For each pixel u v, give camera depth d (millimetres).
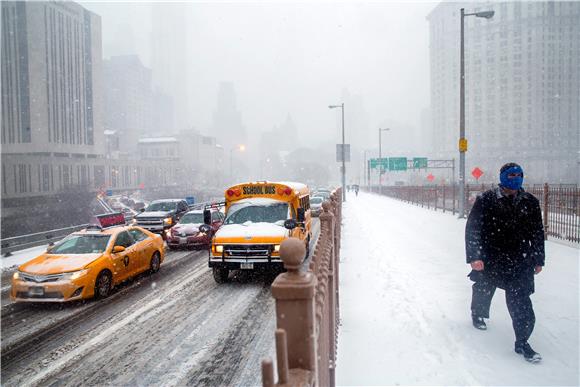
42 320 7441
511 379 4234
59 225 70562
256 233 9773
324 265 3629
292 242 2449
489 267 4926
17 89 103250
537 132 171625
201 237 15578
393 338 5434
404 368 4570
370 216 26094
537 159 171250
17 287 8148
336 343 5129
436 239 14703
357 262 10750
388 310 6586
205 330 6723
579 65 172000
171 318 7379
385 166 70438
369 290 7863
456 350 4977
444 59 196625
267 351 5820
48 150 105875
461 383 4191
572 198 13734
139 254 10484
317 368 2596
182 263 12914
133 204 68188
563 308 6359
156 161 133875
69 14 115938
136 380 5039
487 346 5055
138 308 8039
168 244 15906
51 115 107562
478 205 5004
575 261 9984
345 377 4406
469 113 182750
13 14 101500
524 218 4723
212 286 9773
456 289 7684
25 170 87688
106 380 5062
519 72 172875
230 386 4832
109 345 6176
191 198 32938
